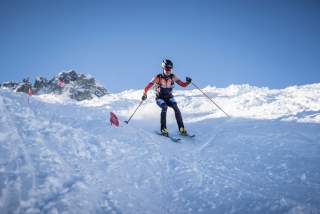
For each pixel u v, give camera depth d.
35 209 2.65
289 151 5.06
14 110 4.86
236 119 8.37
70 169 3.58
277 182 3.90
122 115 10.53
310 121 6.86
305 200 3.30
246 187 3.73
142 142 5.50
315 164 4.37
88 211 2.83
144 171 4.21
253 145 5.65
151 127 8.35
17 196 2.75
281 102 9.52
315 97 9.88
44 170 3.31
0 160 3.23
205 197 3.48
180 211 3.20
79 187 3.18
